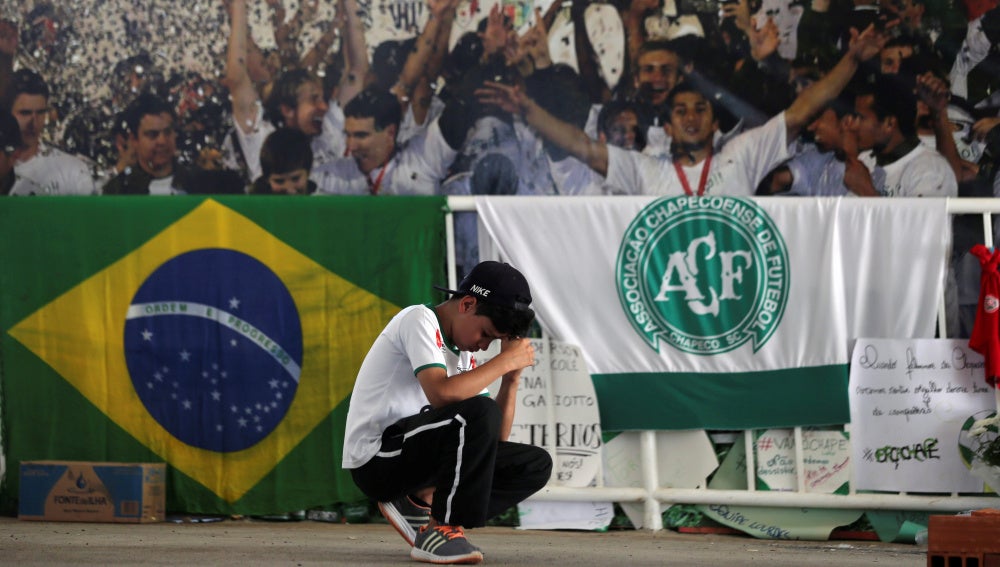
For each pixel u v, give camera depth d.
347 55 12.58
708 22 12.40
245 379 11.95
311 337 11.95
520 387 11.77
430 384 6.61
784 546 10.38
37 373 12.05
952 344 11.59
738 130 12.34
